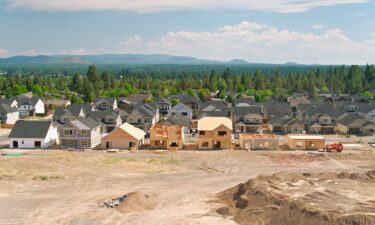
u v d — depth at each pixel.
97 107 125.75
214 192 51.38
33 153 72.31
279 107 116.00
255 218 40.53
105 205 45.53
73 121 77.94
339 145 74.38
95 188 52.44
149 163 65.12
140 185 54.03
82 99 153.62
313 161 67.81
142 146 80.19
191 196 49.53
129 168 61.97
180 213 43.50
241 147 77.88
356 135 94.94
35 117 127.50
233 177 58.28
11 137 77.94
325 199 43.03
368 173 55.22
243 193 47.47
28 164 61.38
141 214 43.16
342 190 47.16
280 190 47.06
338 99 146.62
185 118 99.56
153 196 49.38
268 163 66.75
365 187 48.88
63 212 43.59
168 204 46.59
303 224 37.53
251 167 64.06
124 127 79.75
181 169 62.41
